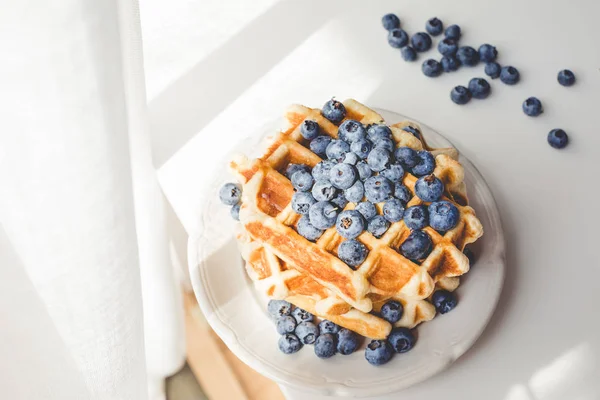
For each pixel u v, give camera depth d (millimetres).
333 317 550
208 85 713
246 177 557
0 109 357
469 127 663
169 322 615
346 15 736
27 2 324
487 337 583
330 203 529
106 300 454
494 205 588
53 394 485
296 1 752
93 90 382
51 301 438
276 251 539
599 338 575
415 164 533
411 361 549
